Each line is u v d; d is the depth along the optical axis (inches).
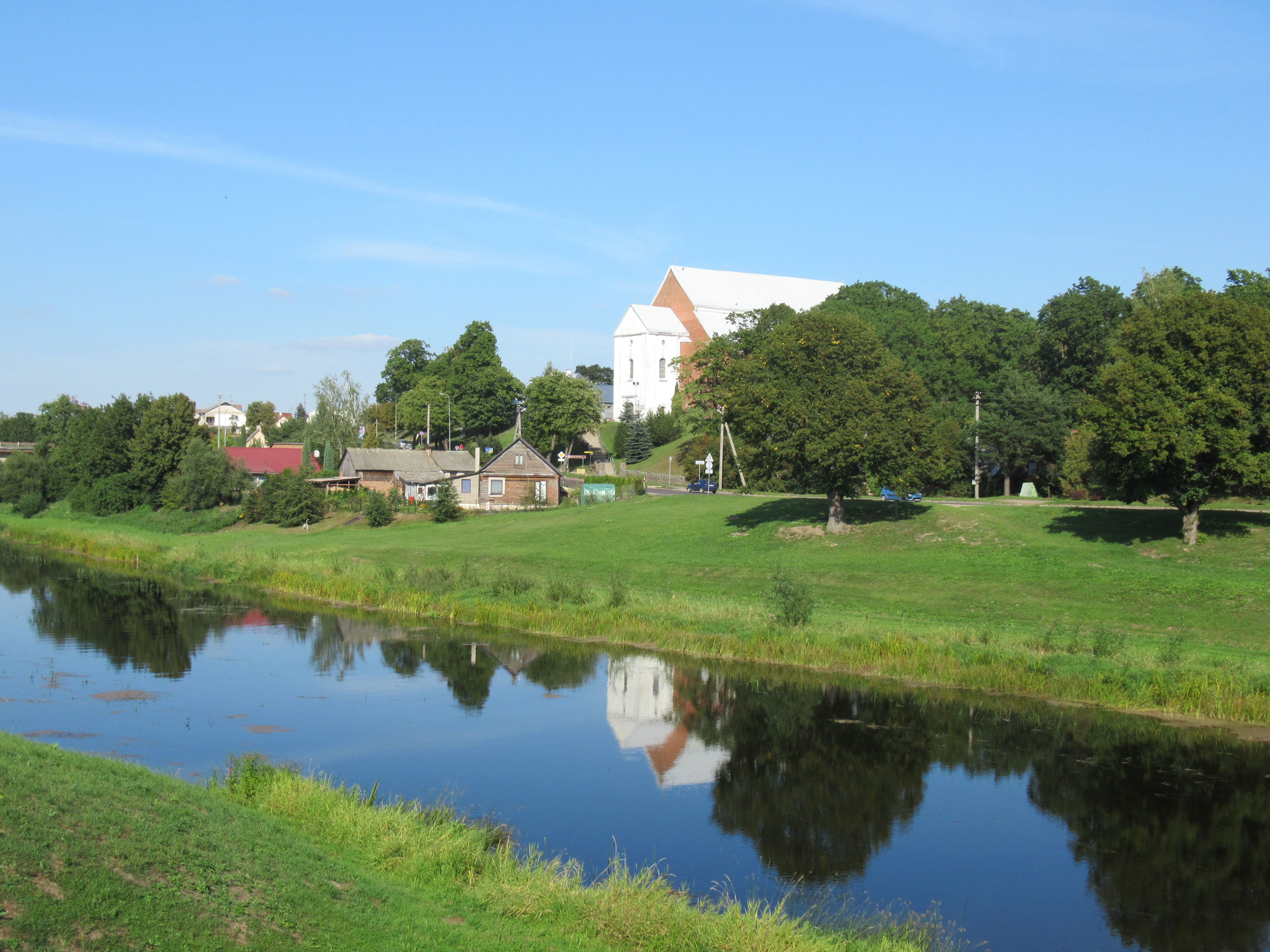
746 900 672.4
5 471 3937.0
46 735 1007.0
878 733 1069.1
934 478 2167.8
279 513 3097.9
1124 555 1702.8
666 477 4200.3
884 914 655.1
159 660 1396.4
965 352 3949.3
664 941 532.1
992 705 1171.9
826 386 2071.9
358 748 1001.5
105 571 2378.2
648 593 1788.9
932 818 839.1
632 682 1286.9
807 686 1264.8
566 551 2251.5
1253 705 1093.8
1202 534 1737.2
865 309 4192.9
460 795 868.6
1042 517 2039.9
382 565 2194.9
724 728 1087.0
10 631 1589.6
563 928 543.5
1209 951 621.9
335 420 4527.6
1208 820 839.1
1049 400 3026.6
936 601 1588.3
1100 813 850.8
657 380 5669.3
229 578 2162.9
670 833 798.5
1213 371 1635.1
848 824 824.3
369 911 510.9
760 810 853.8
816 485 2121.1
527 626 1643.7
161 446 3671.3
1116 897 696.4
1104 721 1105.4
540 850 741.3
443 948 483.2
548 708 1165.1
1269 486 1656.0
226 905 464.4
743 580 1841.8
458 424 5974.4
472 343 6141.7
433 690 1245.1
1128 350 1761.8
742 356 3988.7
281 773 753.0
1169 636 1332.4
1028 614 1471.5
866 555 1914.4
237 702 1175.6
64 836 467.2
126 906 434.3
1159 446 1594.5
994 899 688.4
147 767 840.9
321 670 1350.9
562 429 4950.8
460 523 2883.9
